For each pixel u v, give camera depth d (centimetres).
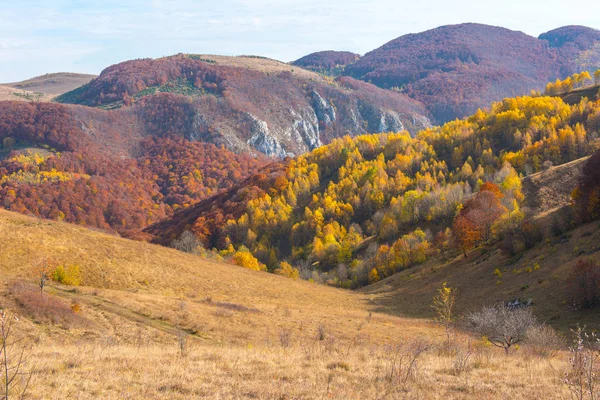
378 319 5144
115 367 1415
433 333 4144
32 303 2920
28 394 1026
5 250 4853
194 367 1470
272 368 1498
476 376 1472
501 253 7231
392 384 1305
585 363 1202
